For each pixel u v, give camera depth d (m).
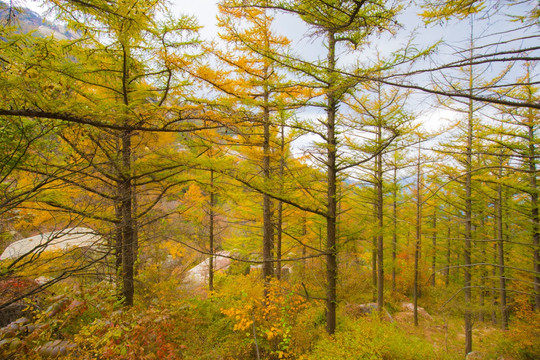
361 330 6.21
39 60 2.68
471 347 9.16
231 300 7.80
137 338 3.92
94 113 2.72
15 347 2.32
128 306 5.20
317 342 5.91
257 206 9.46
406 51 2.43
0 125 2.74
